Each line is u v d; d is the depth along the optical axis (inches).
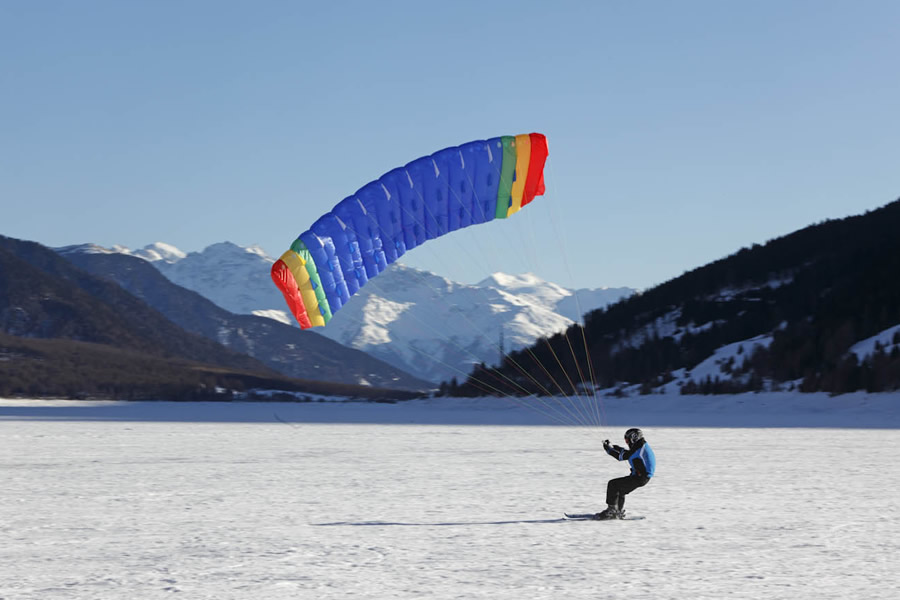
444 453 1392.7
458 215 881.5
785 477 997.2
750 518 689.0
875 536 604.7
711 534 614.5
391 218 864.3
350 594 438.9
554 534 616.7
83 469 1103.0
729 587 452.8
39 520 682.8
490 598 430.6
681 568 499.5
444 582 465.4
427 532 626.5
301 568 501.7
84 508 750.5
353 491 876.0
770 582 463.5
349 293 863.7
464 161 872.9
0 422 2450.8
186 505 770.2
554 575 481.7
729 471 1069.1
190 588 451.2
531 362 4648.1
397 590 447.5
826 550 553.6
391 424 2536.9
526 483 950.4
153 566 506.6
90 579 472.1
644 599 427.8
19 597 432.1
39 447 1491.1
